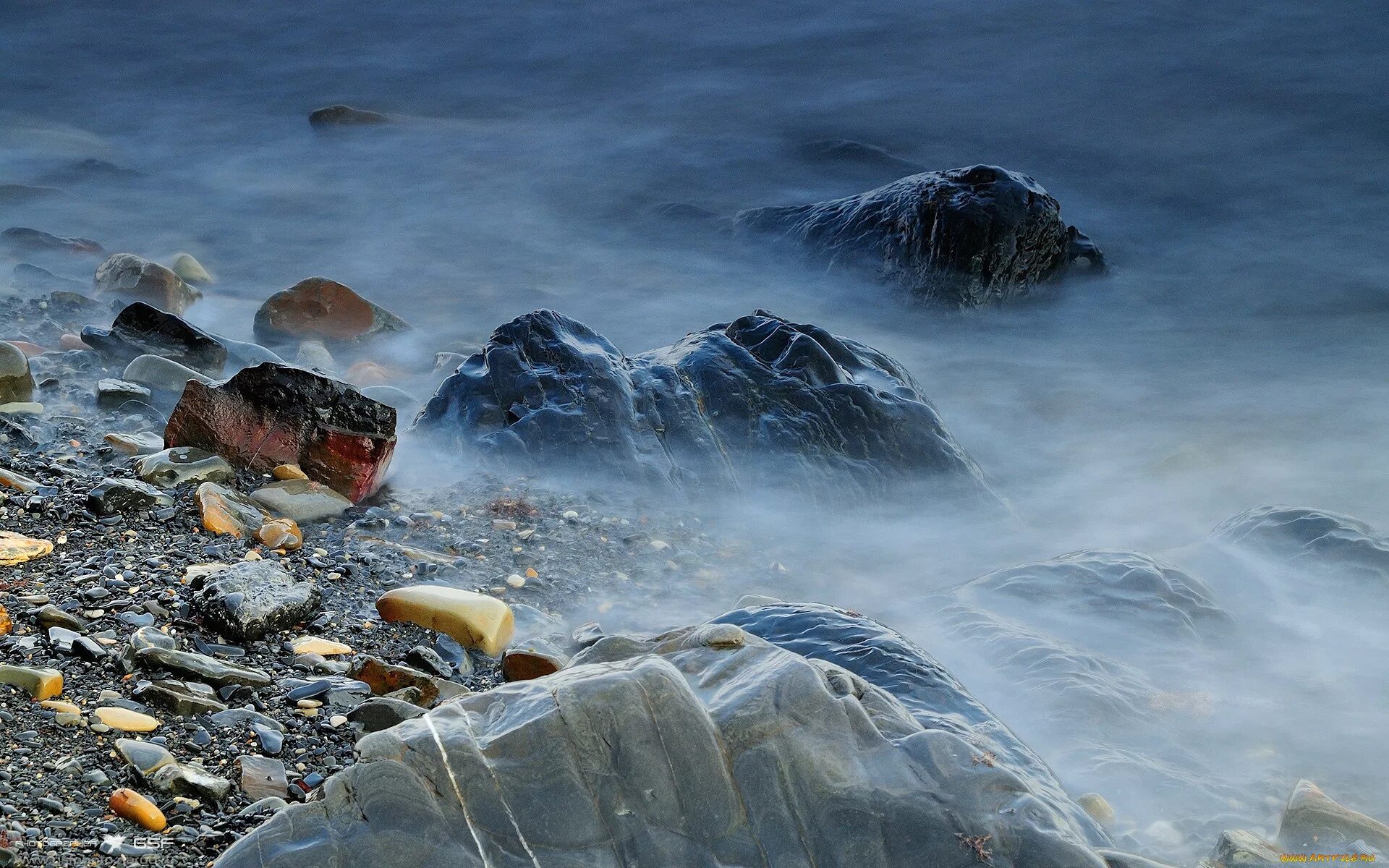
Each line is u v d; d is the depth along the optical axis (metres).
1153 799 4.16
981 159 19.70
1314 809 3.81
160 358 7.20
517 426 6.81
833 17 28.34
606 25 28.30
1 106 21.42
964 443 9.55
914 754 3.11
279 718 3.96
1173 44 25.67
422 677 4.37
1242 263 15.05
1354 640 5.45
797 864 2.90
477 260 14.32
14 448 5.98
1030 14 27.89
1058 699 4.73
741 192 17.75
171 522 5.30
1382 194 17.80
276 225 15.59
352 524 5.87
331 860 2.77
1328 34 25.64
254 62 25.33
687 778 2.95
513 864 2.81
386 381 9.13
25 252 11.95
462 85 24.31
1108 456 9.41
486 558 5.75
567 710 3.01
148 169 18.23
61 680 3.85
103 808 3.32
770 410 7.13
